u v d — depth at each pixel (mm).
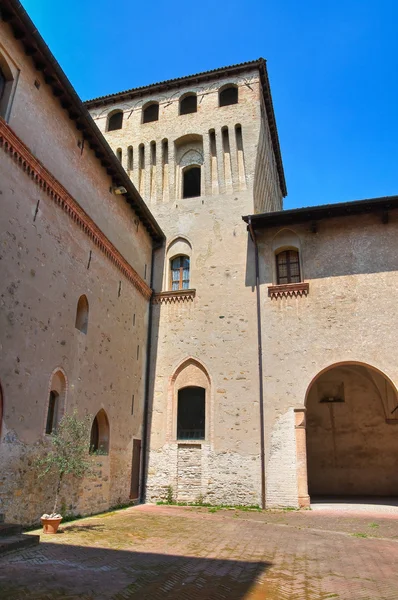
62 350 14562
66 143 16062
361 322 20109
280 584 7918
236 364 21266
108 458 17625
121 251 20469
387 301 20109
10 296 12062
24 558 9055
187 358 22125
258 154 25391
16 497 11648
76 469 12898
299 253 22172
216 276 23109
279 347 20766
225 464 20016
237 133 26094
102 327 17875
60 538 11281
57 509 13625
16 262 12453
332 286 20984
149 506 19266
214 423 20703
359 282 20719
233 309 22219
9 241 12211
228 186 24969
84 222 16688
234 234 23719
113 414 18344
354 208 20922
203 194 25297
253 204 24016
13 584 7332
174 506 19469
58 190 14852
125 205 21375
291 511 18016
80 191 16875
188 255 24359
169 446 21109
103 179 19078
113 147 27703
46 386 13438
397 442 25875
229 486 19656
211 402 21062
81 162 17125
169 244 24812
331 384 27875
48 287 14008
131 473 19812
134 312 21516
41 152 14367
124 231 21062
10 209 12352
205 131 26266
